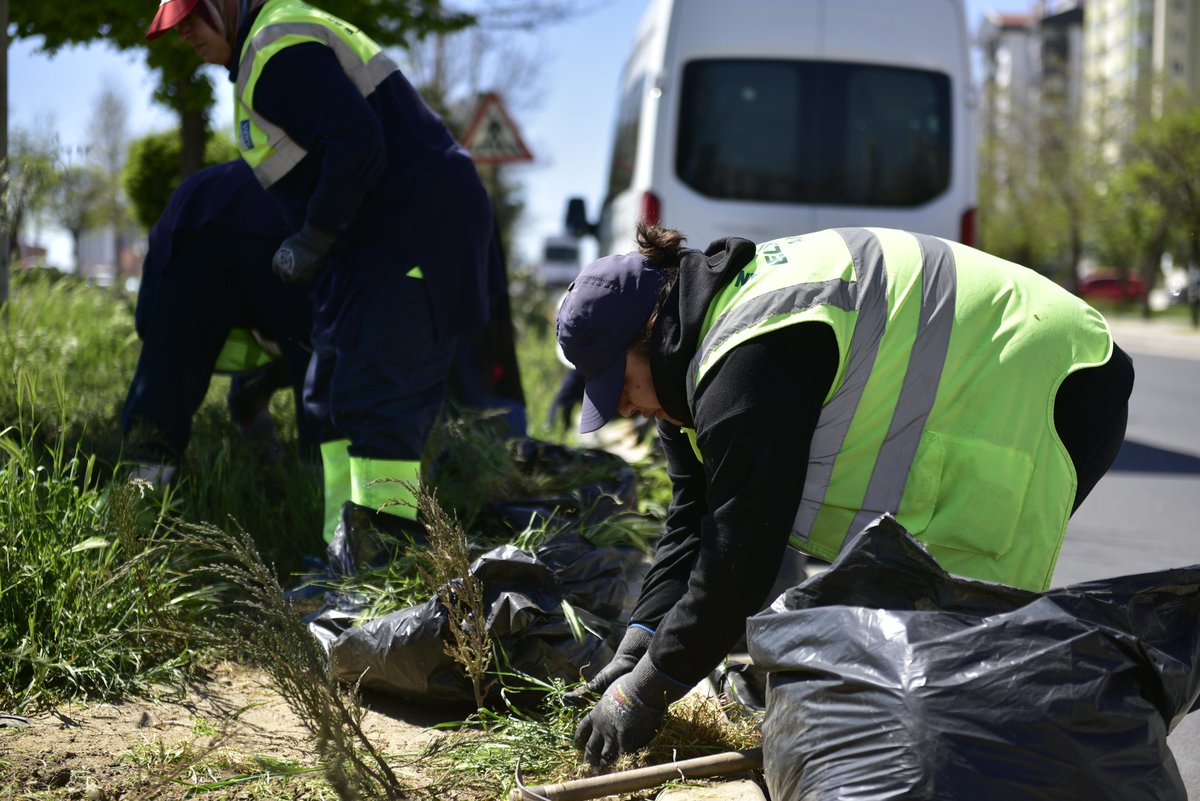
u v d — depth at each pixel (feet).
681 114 26.25
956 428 8.29
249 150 13.66
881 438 8.25
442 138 14.24
